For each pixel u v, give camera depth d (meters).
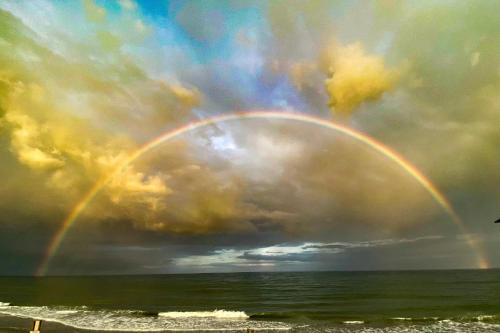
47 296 57.41
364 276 133.88
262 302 46.88
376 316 32.03
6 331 24.66
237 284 93.19
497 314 32.66
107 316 32.66
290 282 98.56
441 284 78.00
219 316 32.91
